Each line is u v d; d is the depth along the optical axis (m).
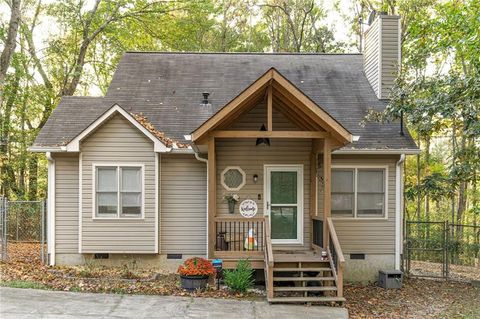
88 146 11.16
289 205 11.78
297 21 29.09
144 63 15.05
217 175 11.75
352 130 12.15
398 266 11.79
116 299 8.31
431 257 14.93
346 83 14.22
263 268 9.91
